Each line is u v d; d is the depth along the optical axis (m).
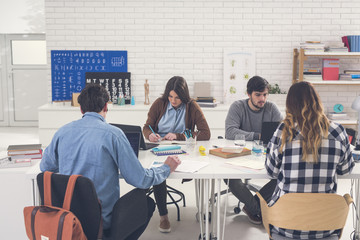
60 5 5.37
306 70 5.10
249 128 3.33
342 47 4.99
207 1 5.36
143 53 5.45
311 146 1.91
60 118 5.09
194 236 3.01
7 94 8.14
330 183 1.99
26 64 8.05
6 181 2.54
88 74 5.42
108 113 5.05
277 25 5.38
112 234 1.98
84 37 5.43
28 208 1.87
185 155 2.73
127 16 5.39
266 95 3.21
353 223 3.14
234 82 5.45
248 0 5.35
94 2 5.37
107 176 2.00
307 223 1.95
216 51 5.44
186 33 5.41
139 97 5.53
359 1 5.32
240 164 2.47
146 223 2.24
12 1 7.41
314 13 5.36
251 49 5.42
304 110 1.92
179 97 3.29
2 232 2.59
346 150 2.00
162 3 5.37
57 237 1.77
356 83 5.00
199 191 3.15
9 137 7.09
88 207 1.84
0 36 7.92
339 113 5.23
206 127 3.31
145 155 2.73
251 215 3.25
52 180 1.86
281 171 2.04
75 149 1.99
